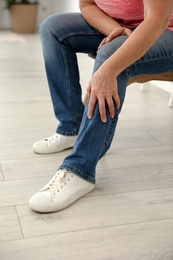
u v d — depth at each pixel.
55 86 1.57
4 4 5.38
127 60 1.13
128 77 1.22
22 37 4.81
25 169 1.45
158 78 1.50
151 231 1.10
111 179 1.39
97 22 1.48
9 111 2.12
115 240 1.06
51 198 1.17
